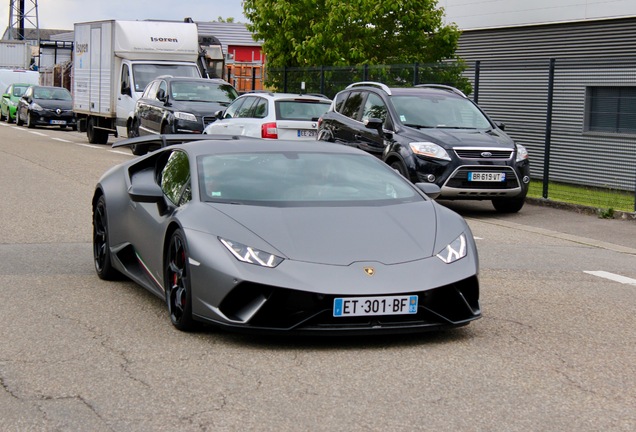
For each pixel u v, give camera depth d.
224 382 5.00
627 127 15.76
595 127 16.38
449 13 25.22
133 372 5.18
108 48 25.97
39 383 4.96
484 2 23.95
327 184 6.58
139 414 4.47
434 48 23.78
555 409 4.66
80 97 28.30
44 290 7.43
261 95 17.97
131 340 5.88
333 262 5.63
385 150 13.93
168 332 6.09
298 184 6.52
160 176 7.42
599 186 16.20
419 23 23.05
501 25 23.36
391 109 14.26
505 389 4.98
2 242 9.78
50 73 50.66
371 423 4.38
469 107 14.66
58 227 10.89
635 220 13.64
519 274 8.78
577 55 21.16
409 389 4.93
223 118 19.23
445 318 5.75
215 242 5.77
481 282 8.27
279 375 5.15
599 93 16.31
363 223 6.07
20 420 4.38
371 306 5.50
